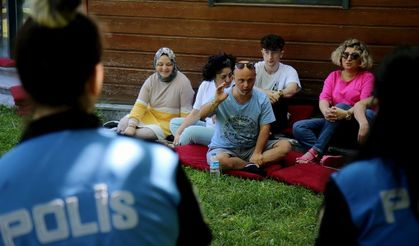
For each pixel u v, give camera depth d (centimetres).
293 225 505
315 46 749
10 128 777
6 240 172
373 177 198
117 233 172
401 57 205
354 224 197
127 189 175
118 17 808
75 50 176
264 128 622
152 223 175
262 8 759
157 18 796
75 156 178
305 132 673
